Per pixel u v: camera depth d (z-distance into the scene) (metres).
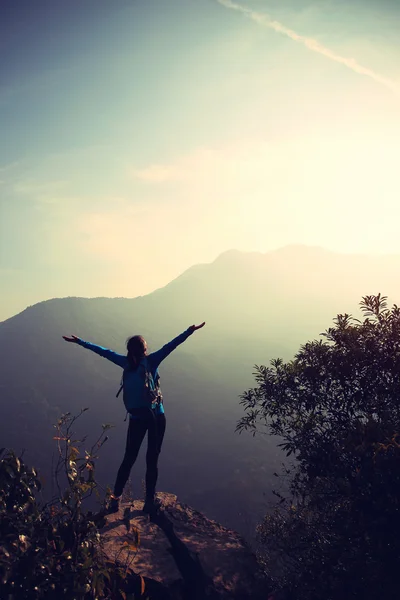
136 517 5.34
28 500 3.50
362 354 5.34
